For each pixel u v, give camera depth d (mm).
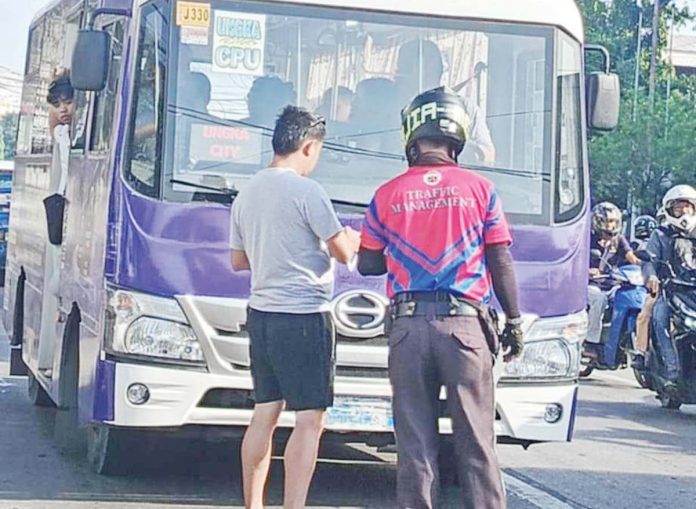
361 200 7867
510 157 8117
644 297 14047
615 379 15648
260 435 7168
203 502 8102
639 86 50500
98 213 8328
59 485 8508
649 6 55094
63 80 10453
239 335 7598
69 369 9328
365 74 8070
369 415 7688
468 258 6312
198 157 7770
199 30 7902
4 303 14180
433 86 8125
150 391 7574
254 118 7891
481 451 6246
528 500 8547
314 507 8125
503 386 7855
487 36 8234
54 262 10242
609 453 10508
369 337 7660
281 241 7027
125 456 8719
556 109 8234
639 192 42594
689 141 41875
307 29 8039
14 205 13586
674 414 12820
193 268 7582
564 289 7984
